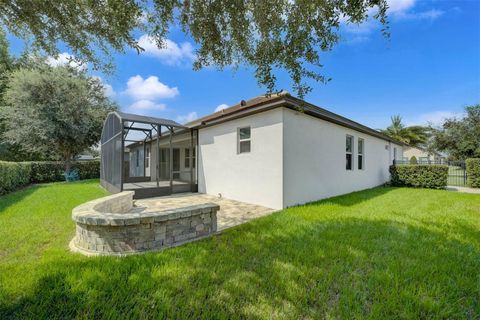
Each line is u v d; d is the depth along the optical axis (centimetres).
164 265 249
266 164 622
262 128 635
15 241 330
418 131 2778
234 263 257
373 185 1066
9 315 173
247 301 192
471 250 293
